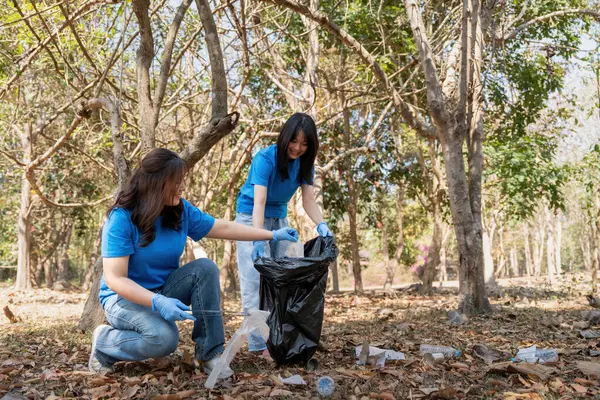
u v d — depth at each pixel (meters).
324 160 13.95
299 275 3.28
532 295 10.92
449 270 41.91
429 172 15.25
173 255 3.16
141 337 3.03
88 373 3.16
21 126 16.38
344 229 21.36
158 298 2.85
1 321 7.00
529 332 5.04
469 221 7.19
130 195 2.96
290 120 3.68
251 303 3.94
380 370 3.15
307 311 3.30
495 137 13.73
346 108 9.13
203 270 3.19
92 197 20.09
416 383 2.94
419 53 7.21
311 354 3.34
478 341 4.49
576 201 29.02
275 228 3.99
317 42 10.84
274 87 12.93
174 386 2.92
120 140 5.52
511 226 13.28
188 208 3.26
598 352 3.72
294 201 11.40
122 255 2.93
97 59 7.89
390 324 5.87
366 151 11.99
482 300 7.09
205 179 10.90
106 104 5.66
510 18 10.79
